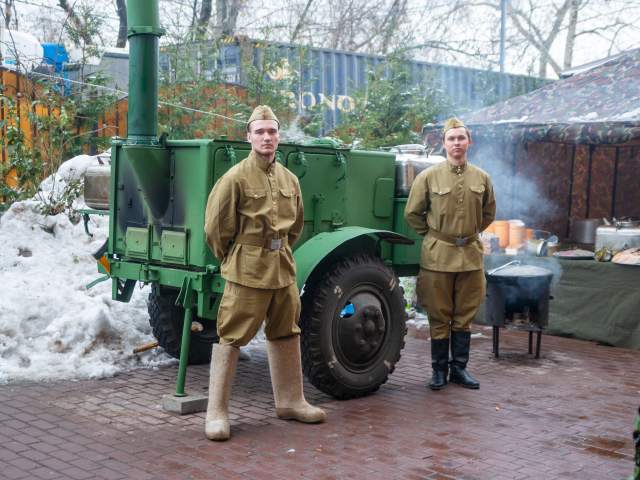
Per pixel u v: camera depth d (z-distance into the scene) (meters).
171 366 5.52
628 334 6.60
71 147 8.86
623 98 7.62
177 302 4.62
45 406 4.48
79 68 9.65
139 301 6.20
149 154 4.59
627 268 6.59
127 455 3.73
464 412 4.60
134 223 5.02
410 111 11.63
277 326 4.28
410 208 5.21
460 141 5.05
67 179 7.59
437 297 5.14
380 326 4.89
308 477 3.50
